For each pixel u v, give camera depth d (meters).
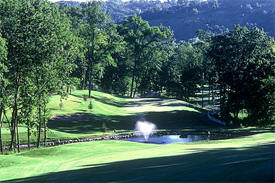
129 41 112.81
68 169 18.67
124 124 62.34
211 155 17.11
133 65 121.56
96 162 20.53
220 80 72.44
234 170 11.09
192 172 12.05
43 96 35.22
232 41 72.06
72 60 39.06
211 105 113.19
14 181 16.09
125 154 23.81
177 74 131.12
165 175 12.30
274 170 10.04
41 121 37.94
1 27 31.70
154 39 113.31
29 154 26.41
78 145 31.34
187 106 94.38
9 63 32.00
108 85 127.19
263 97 62.78
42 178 15.98
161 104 93.69
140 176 12.84
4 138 41.91
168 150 24.30
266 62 66.81
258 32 72.88
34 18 32.62
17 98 34.31
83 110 67.50
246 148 20.03
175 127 61.72
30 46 32.28
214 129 58.44
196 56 126.56
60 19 39.75
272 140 29.70
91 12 80.00
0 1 31.94
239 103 65.81
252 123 66.31
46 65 34.09
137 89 139.12
